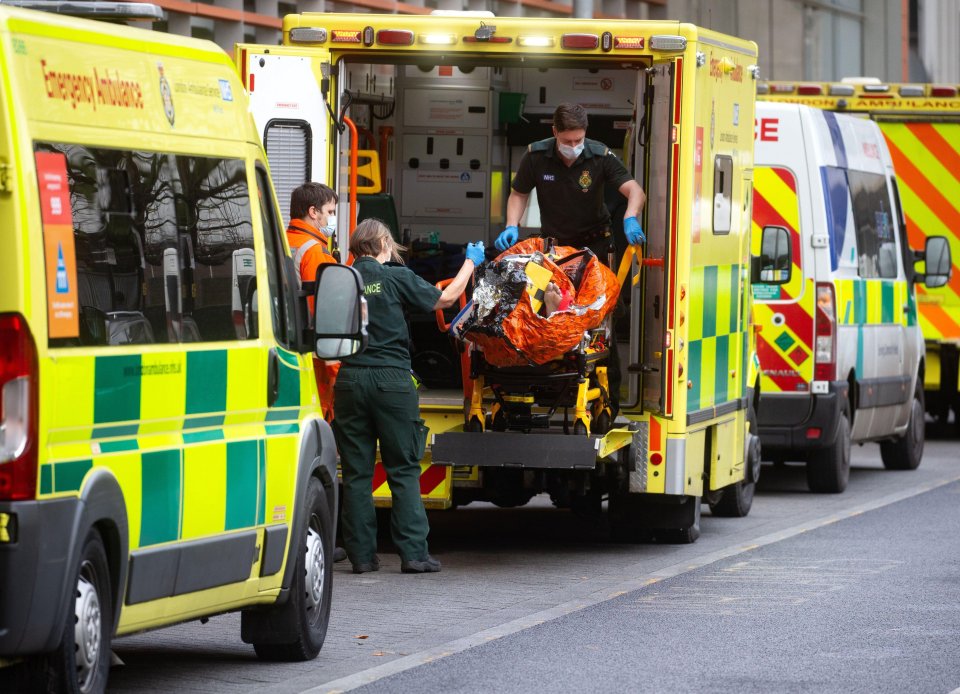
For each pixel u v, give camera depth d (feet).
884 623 80.43
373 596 87.86
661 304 99.25
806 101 183.01
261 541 65.62
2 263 51.29
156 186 59.36
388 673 68.85
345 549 100.89
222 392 62.75
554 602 86.33
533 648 74.18
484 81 135.33
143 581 58.03
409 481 95.25
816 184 135.64
